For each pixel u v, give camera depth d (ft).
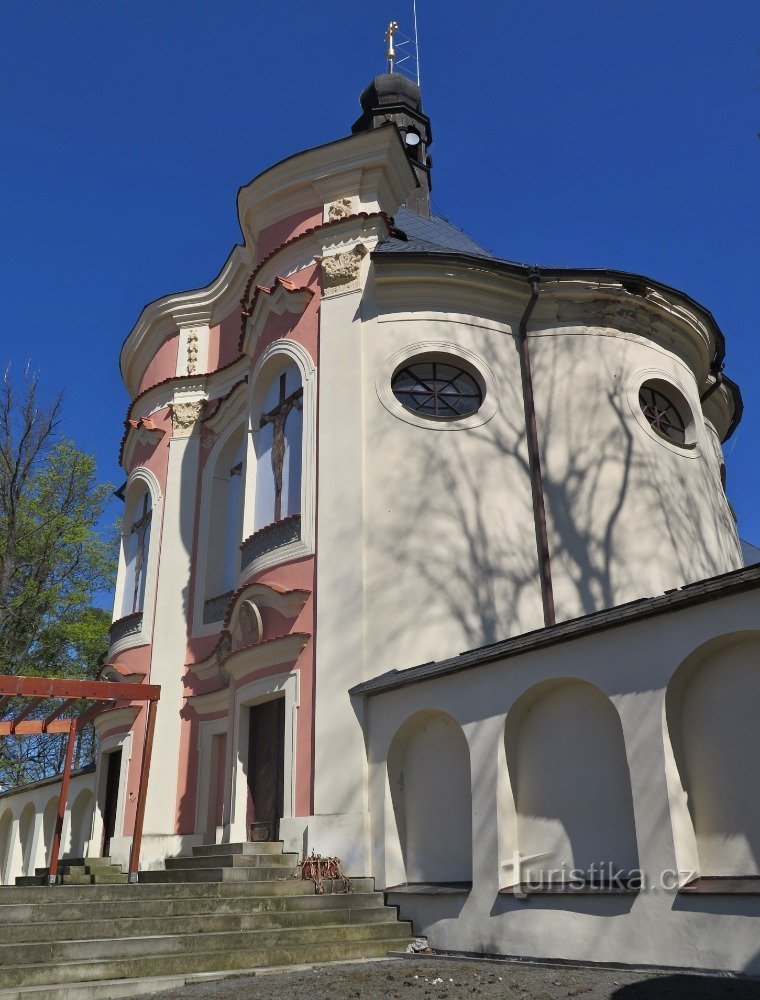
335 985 24.38
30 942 25.38
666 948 24.16
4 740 96.68
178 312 65.36
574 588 44.55
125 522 64.39
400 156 52.34
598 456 46.73
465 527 43.47
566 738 29.68
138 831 45.34
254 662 44.01
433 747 35.40
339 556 42.37
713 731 25.36
